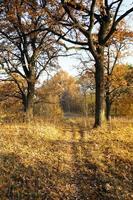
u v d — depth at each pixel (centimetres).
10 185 1187
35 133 1864
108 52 4141
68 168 1365
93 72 3903
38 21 2703
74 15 2144
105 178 1277
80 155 1511
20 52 3122
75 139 1861
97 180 1269
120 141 1745
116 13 2078
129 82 4272
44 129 2008
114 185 1230
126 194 1177
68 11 2023
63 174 1305
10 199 1116
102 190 1199
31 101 3216
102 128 2114
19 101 3672
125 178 1289
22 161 1377
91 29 2067
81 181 1264
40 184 1211
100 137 1853
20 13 2441
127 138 1827
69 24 2098
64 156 1497
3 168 1293
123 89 4278
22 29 2731
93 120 3259
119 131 2012
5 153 1445
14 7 2356
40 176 1269
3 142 1622
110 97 4322
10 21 2689
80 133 2070
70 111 11275
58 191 1178
